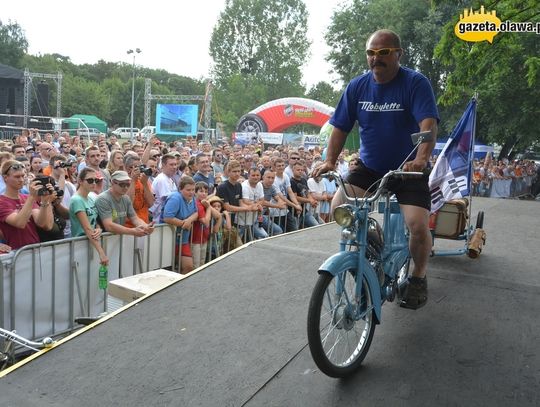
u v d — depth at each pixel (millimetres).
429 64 25641
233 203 7422
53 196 4871
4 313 4312
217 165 10281
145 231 5398
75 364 3148
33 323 4559
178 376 2984
